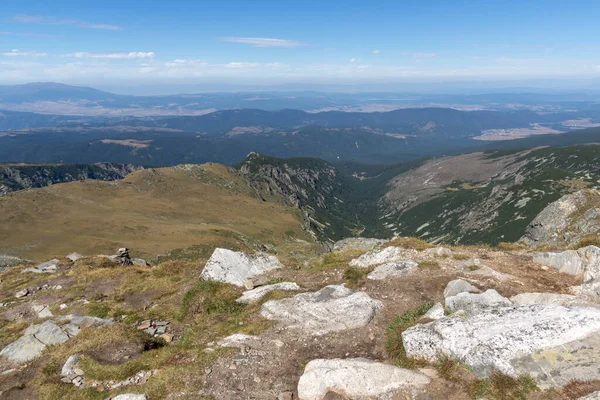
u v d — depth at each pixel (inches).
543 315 511.2
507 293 721.6
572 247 933.8
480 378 466.9
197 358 623.8
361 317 697.6
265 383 550.0
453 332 527.8
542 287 741.9
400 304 750.5
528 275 807.1
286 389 536.7
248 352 623.2
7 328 940.6
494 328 510.0
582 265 784.3
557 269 836.6
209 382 552.4
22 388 607.2
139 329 825.5
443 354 518.3
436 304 672.4
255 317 768.3
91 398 554.6
